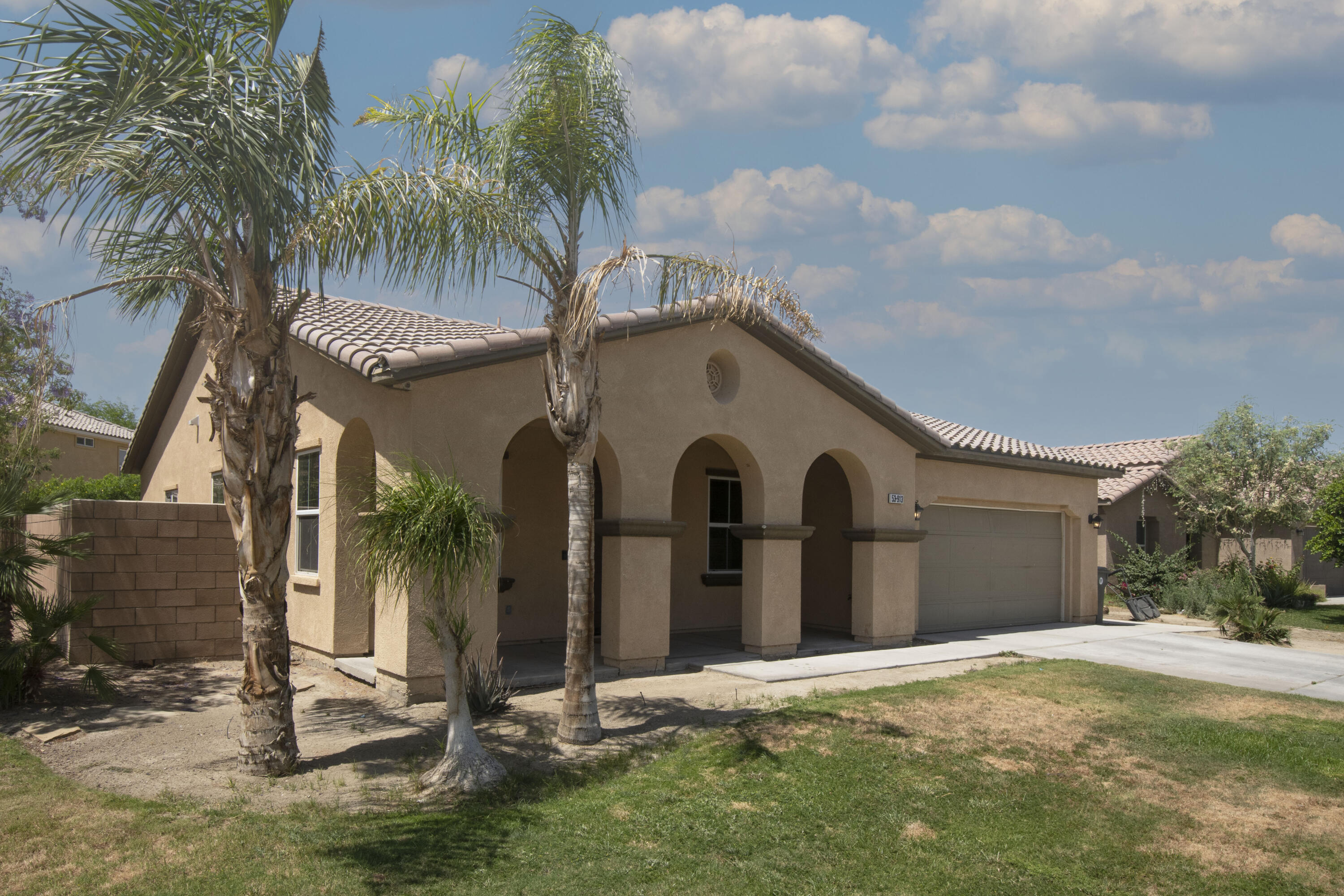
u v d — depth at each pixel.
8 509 9.25
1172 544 25.78
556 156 8.39
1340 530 20.83
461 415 9.53
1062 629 17.28
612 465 11.06
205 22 6.74
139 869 5.21
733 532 12.78
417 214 7.58
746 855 5.87
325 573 11.29
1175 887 5.65
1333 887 5.66
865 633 13.98
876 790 7.05
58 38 6.11
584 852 5.78
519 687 10.26
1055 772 7.63
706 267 8.07
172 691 9.71
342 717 8.82
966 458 15.84
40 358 8.80
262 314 6.79
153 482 19.45
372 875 5.27
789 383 12.98
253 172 6.39
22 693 9.02
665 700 9.69
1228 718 9.46
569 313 7.94
